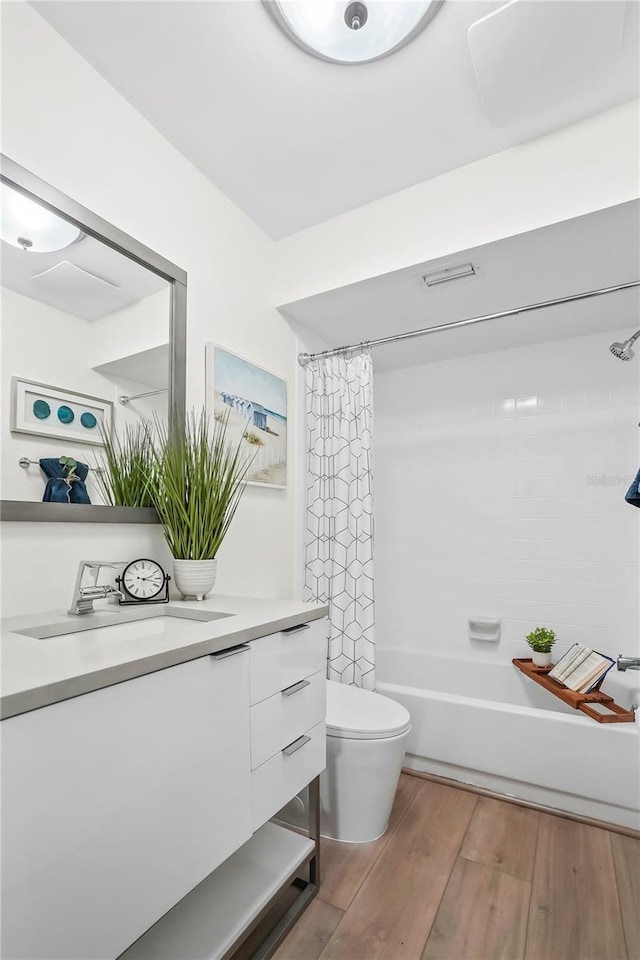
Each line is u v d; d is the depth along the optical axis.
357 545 2.31
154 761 0.92
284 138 1.80
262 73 1.53
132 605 1.47
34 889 0.72
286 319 2.50
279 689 1.29
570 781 1.88
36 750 0.73
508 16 1.32
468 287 2.23
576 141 1.73
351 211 2.22
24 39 1.33
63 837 0.76
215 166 1.93
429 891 1.48
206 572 1.60
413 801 1.99
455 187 1.97
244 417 2.10
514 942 1.30
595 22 1.34
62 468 1.34
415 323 2.63
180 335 1.77
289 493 2.42
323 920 1.37
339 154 1.88
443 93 1.61
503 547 2.94
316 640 1.47
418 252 2.03
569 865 1.60
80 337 1.42
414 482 3.24
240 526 2.09
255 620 1.26
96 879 0.81
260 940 1.31
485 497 3.01
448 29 1.39
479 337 2.81
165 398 1.69
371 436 2.37
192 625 1.27
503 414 2.99
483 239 1.89
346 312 2.48
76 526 1.40
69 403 1.37
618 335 2.71
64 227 1.39
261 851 1.45
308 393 2.56
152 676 0.92
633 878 1.54
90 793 0.80
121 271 1.57
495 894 1.47
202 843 1.02
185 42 1.43
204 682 1.04
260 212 2.22
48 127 1.38
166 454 1.60
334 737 1.69
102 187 1.53
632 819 1.79
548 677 2.51
